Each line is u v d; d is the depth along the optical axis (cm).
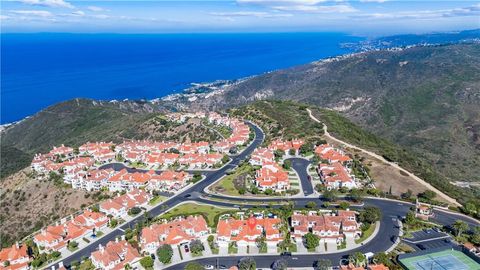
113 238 19138
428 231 18075
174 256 16812
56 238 18650
